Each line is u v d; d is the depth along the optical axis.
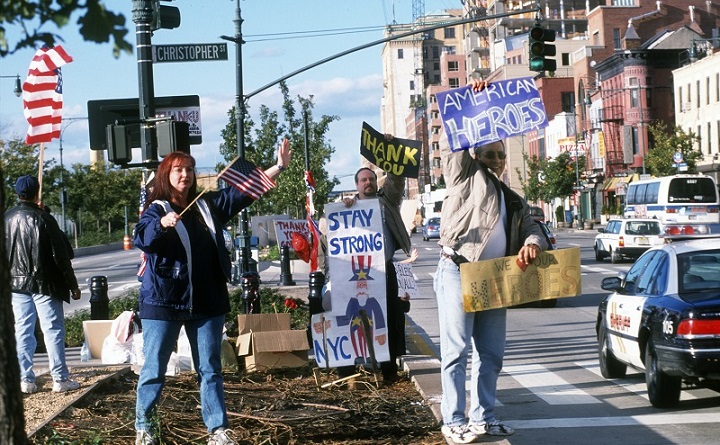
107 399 9.48
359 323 10.20
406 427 8.02
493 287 6.95
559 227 100.06
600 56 102.75
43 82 10.16
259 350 11.20
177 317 7.00
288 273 27.58
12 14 3.53
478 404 7.28
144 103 13.19
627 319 10.64
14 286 9.63
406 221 11.98
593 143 95.31
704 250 10.36
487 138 7.16
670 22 103.50
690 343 9.08
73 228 91.62
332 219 10.19
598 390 11.04
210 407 7.11
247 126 43.19
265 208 50.38
